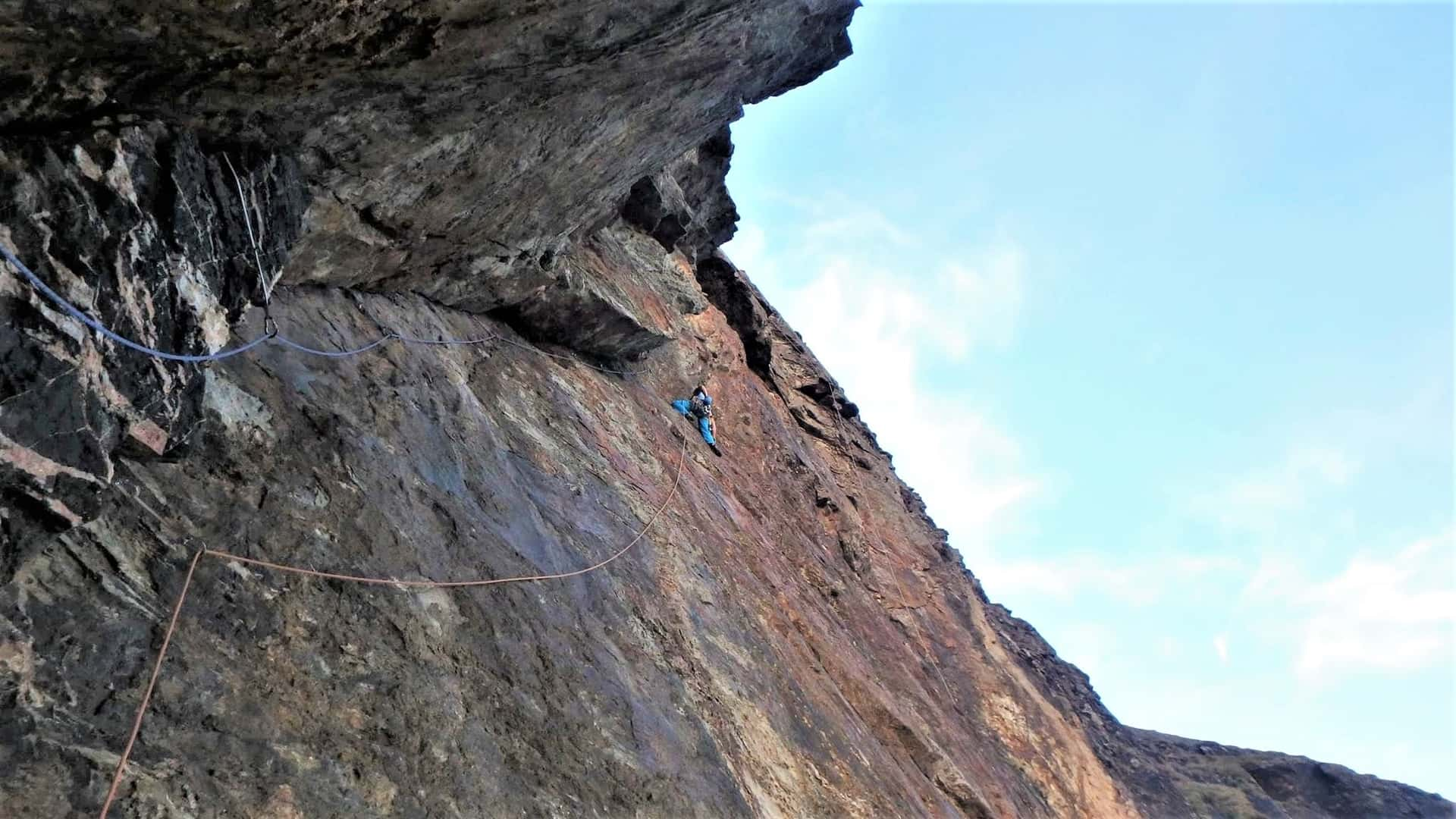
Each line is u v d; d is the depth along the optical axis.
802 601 14.02
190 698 3.74
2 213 3.17
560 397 10.70
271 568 4.52
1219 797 30.72
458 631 5.44
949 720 18.12
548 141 7.25
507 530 6.86
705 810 6.15
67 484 3.47
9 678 3.25
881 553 25.20
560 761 5.34
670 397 16.14
